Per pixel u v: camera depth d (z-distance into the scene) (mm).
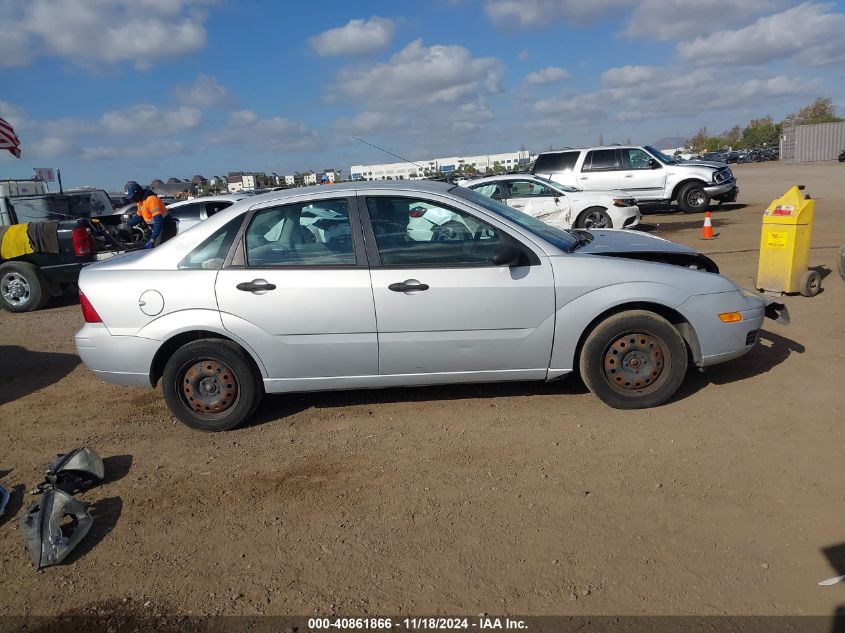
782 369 5191
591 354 4527
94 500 4016
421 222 4570
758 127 112500
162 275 4621
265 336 4555
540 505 3566
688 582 2881
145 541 3551
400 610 2859
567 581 2951
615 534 3260
